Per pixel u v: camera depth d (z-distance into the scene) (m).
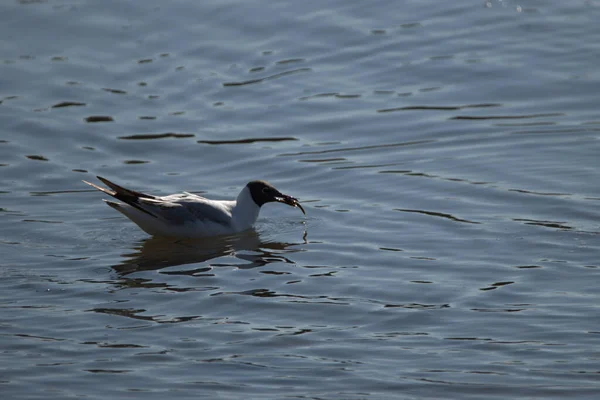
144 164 17.72
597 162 16.83
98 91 20.89
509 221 14.58
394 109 19.72
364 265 13.17
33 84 21.23
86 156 18.06
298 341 10.79
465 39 22.59
